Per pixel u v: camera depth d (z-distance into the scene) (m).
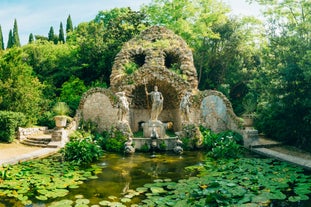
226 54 33.78
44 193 9.20
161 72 22.45
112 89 23.59
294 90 17.12
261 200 8.55
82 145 14.62
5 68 22.25
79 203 8.34
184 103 19.56
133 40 26.34
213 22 34.38
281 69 17.08
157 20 35.34
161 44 25.36
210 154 16.02
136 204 8.45
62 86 33.28
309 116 16.00
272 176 11.24
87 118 21.84
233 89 35.72
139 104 24.66
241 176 11.21
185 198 8.80
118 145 18.12
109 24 36.50
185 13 34.34
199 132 19.16
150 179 11.27
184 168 13.17
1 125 18.11
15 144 18.20
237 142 19.62
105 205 8.24
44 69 37.06
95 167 13.26
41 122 25.34
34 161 13.75
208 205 8.13
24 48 38.38
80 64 35.41
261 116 22.25
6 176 10.70
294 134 18.83
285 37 18.17
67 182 10.57
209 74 35.84
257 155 16.17
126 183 10.71
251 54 34.31
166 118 25.33
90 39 35.50
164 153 17.34
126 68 24.39
